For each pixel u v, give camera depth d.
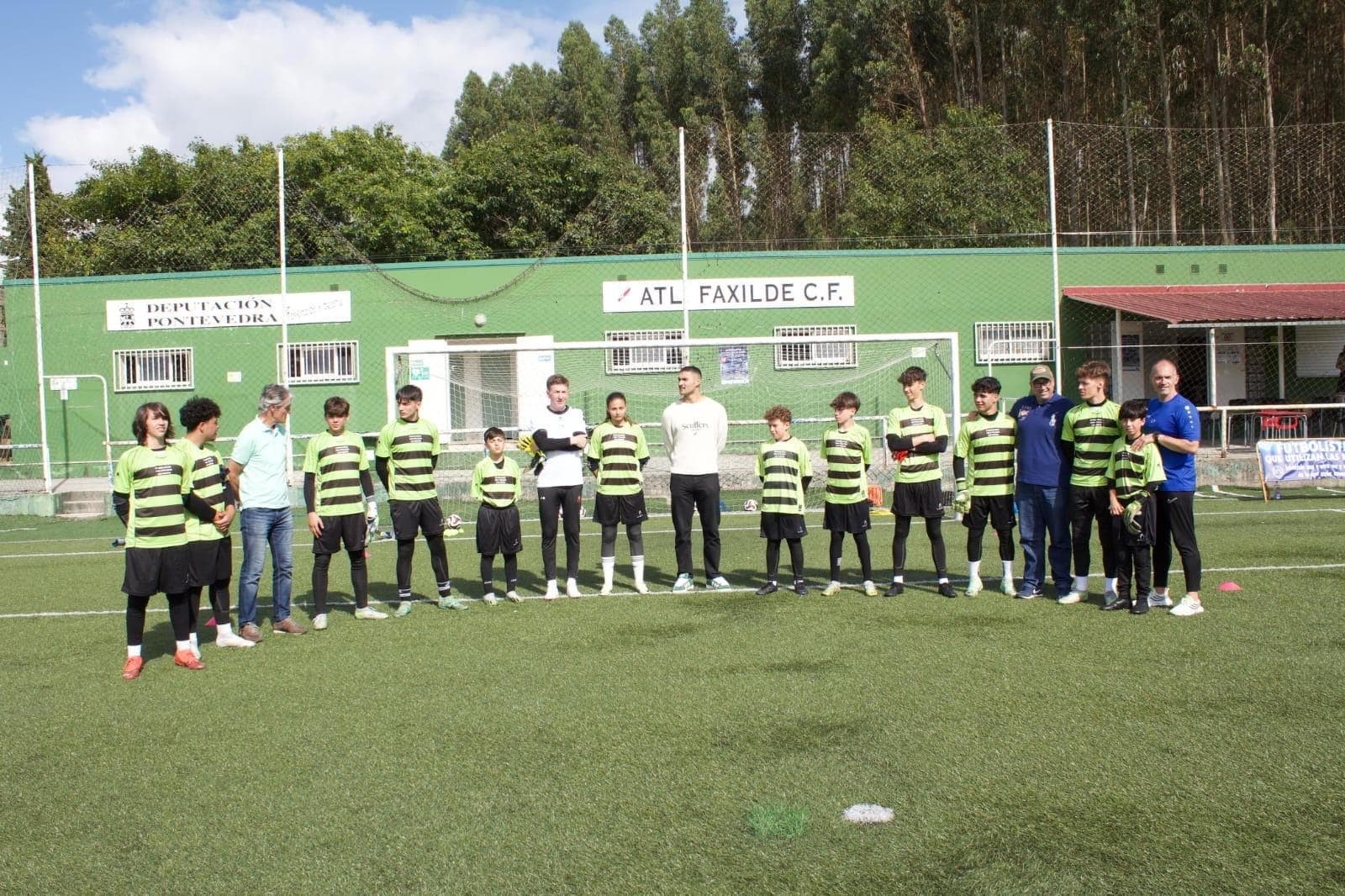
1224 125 27.03
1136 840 3.34
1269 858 3.19
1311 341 20.41
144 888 3.22
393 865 3.32
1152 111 28.58
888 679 5.30
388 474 7.52
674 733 4.53
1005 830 3.44
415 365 19.56
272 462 6.88
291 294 19.84
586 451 8.26
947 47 34.28
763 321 19.86
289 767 4.25
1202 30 26.53
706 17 44.12
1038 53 32.12
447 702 5.14
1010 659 5.65
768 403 19.02
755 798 3.76
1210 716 4.55
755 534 11.77
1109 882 3.06
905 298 20.08
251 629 6.76
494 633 6.75
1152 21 26.69
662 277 19.81
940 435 7.65
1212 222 23.73
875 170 23.92
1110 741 4.27
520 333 19.78
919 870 3.17
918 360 19.48
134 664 5.84
